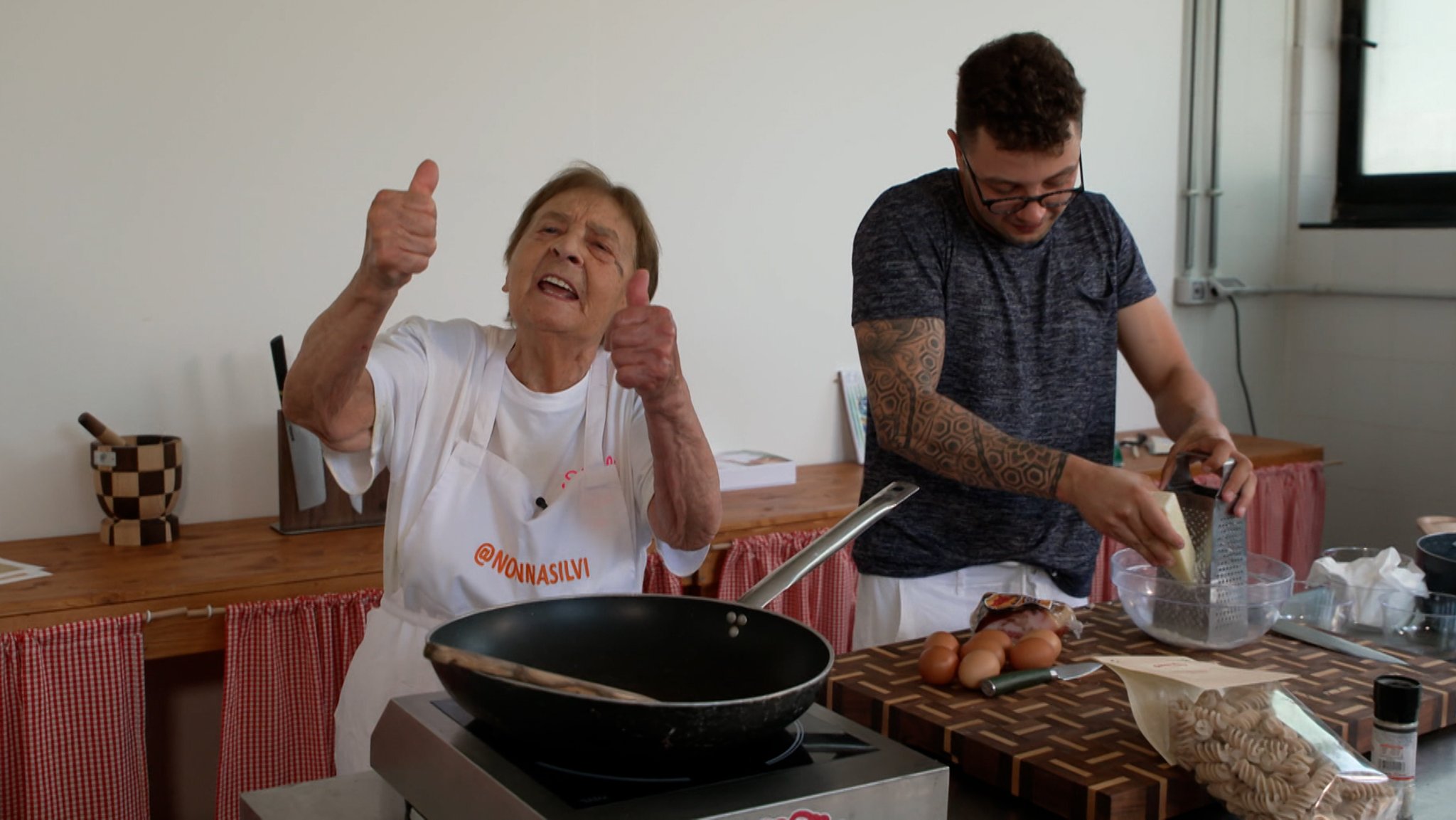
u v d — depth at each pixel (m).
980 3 3.29
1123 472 1.48
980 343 1.72
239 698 2.05
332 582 2.12
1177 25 3.68
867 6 3.11
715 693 1.02
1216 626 1.43
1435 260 3.65
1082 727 1.20
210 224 2.42
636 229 1.50
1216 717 1.07
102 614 1.94
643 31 2.81
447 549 1.47
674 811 0.81
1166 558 1.45
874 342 1.69
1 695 1.86
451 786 0.89
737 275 3.02
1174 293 3.83
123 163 2.33
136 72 2.32
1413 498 3.76
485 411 1.48
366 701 1.52
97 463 2.25
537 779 0.85
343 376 1.24
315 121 2.48
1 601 1.89
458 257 2.66
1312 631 1.51
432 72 2.59
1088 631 1.55
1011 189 1.58
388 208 1.12
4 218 2.25
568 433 1.51
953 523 1.77
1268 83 3.91
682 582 2.49
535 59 2.69
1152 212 3.74
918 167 3.26
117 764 1.95
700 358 3.00
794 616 2.59
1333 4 3.94
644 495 1.49
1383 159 3.87
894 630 1.79
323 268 2.53
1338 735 1.17
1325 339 3.97
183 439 2.44
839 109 3.11
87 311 2.33
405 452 1.47
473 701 0.86
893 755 0.91
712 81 2.92
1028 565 1.79
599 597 1.06
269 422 2.52
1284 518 3.35
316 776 2.13
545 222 1.43
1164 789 1.07
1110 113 3.59
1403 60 3.77
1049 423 1.79
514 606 1.03
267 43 2.42
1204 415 1.76
